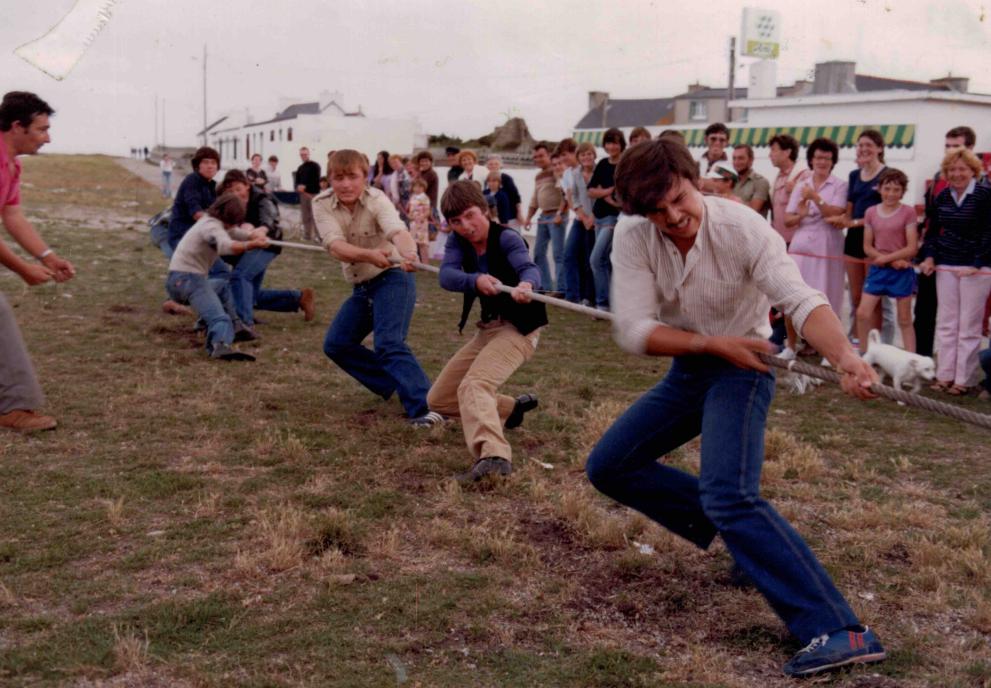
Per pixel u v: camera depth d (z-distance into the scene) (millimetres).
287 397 6707
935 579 3887
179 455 5418
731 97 29734
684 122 55375
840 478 5293
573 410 6512
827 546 4297
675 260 3320
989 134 12992
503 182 12266
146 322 9359
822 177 8039
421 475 5152
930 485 5230
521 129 39375
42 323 9180
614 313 3424
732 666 3258
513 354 5270
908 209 7539
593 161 10383
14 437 5641
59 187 38219
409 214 14375
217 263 8891
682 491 3770
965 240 7270
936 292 7992
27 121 5668
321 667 3172
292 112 55875
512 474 5090
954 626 3559
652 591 3816
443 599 3676
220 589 3725
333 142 38219
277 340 8695
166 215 9742
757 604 3707
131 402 6453
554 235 11609
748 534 3256
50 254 5848
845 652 3170
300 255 16094
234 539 4238
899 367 7156
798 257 8156
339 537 4215
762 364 3240
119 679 3084
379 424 6008
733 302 3328
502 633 3436
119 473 5070
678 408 3555
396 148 39125
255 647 3297
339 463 5309
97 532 4293
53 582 3783
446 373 5535
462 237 5289
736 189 8539
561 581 3865
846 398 7172
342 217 5996
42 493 4746
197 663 3178
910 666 3232
